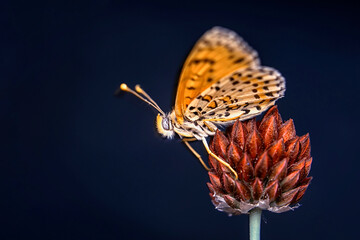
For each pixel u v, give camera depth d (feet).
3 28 0.85
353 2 0.85
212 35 0.56
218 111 0.60
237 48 0.57
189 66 0.57
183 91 0.59
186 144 0.62
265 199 0.57
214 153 0.59
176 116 0.61
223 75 0.58
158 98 0.78
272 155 0.57
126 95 0.75
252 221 0.57
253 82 0.58
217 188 0.58
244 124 0.58
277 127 0.58
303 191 0.57
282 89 0.58
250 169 0.57
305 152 0.58
